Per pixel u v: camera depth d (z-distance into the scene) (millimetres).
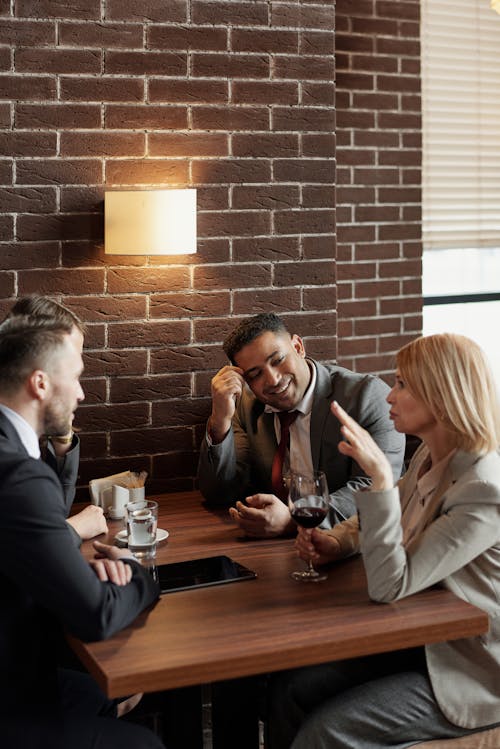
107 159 3129
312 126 3340
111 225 3027
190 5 3170
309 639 1804
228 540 2480
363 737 2002
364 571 2193
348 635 1819
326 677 2186
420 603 1976
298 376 2795
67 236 3109
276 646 1773
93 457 3207
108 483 2760
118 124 3133
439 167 4961
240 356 2762
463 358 2094
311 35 3311
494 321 5328
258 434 2941
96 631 1771
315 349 3418
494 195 5113
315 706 2160
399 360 2166
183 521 2689
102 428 3207
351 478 2760
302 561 2283
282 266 3350
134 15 3115
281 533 2488
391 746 2023
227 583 2121
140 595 1910
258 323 2764
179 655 1743
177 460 3299
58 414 1939
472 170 5043
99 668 1698
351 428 1993
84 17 3066
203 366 3295
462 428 2070
